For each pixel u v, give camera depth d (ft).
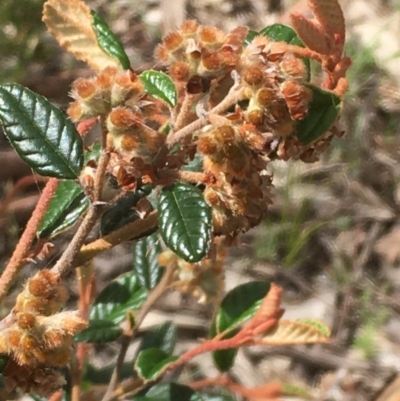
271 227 2.70
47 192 1.15
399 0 3.50
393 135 3.08
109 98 1.04
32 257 1.15
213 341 1.26
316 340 1.24
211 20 3.47
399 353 2.46
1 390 1.21
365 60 3.19
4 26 3.07
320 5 1.08
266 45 1.05
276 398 1.35
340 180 2.89
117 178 1.05
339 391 2.34
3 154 2.66
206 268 1.34
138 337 2.26
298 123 1.05
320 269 2.69
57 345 1.06
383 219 2.82
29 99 1.11
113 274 2.55
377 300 2.60
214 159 1.04
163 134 1.08
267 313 1.23
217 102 1.09
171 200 1.07
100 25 1.18
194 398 1.29
